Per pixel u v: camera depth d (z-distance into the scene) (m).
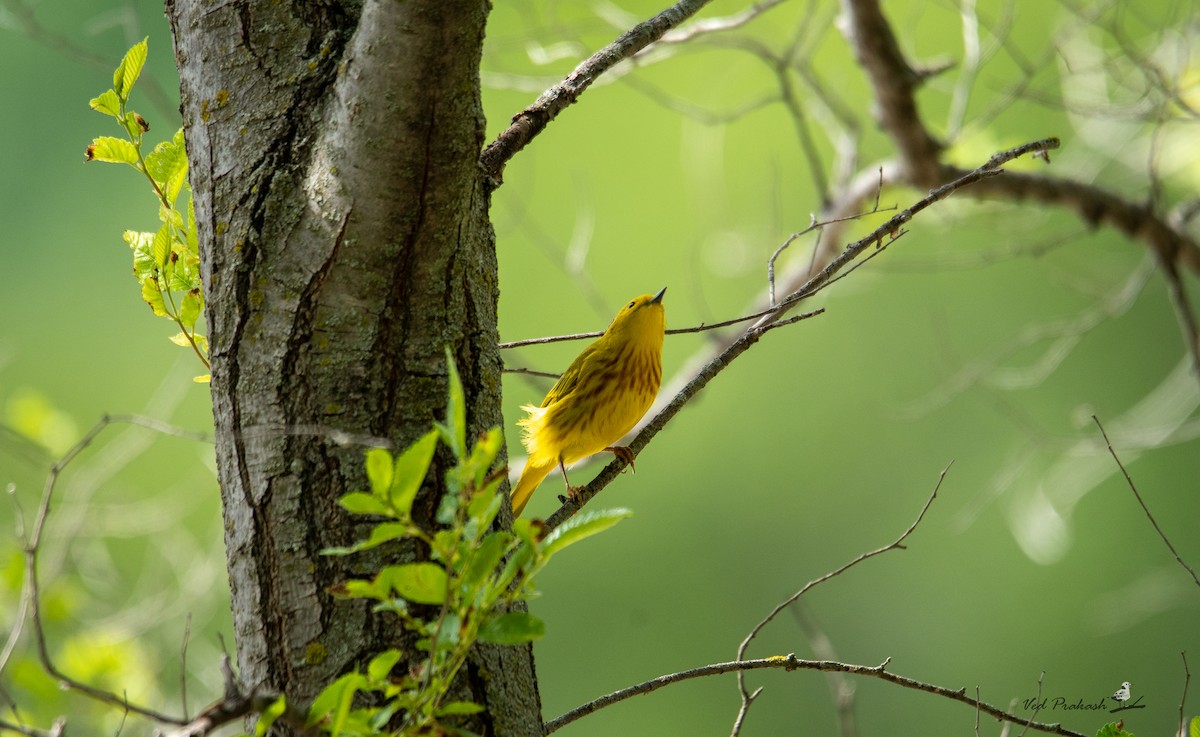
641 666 19.36
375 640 4.39
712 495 20.47
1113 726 5.23
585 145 21.53
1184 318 10.67
